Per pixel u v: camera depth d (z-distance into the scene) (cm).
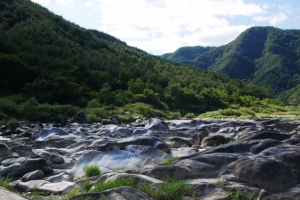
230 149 1009
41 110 3844
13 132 2791
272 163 779
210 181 776
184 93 6762
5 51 6072
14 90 5056
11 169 1209
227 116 5306
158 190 730
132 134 2250
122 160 1274
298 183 771
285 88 16362
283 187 747
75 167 1270
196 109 6538
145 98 6025
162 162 1264
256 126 2472
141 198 674
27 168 1233
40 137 2214
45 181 1041
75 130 2444
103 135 2214
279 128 2453
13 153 1451
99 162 1280
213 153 955
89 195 666
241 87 10119
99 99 5225
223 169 841
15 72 5228
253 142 1051
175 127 2617
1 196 668
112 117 3941
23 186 995
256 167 769
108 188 757
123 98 5653
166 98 6400
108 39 13025
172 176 827
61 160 1437
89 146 1756
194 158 898
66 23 10200
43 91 4803
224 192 716
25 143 2106
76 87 5231
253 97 8769
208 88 8462
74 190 844
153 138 1583
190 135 1973
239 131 2200
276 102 8838
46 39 7806
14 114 3672
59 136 2112
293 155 835
